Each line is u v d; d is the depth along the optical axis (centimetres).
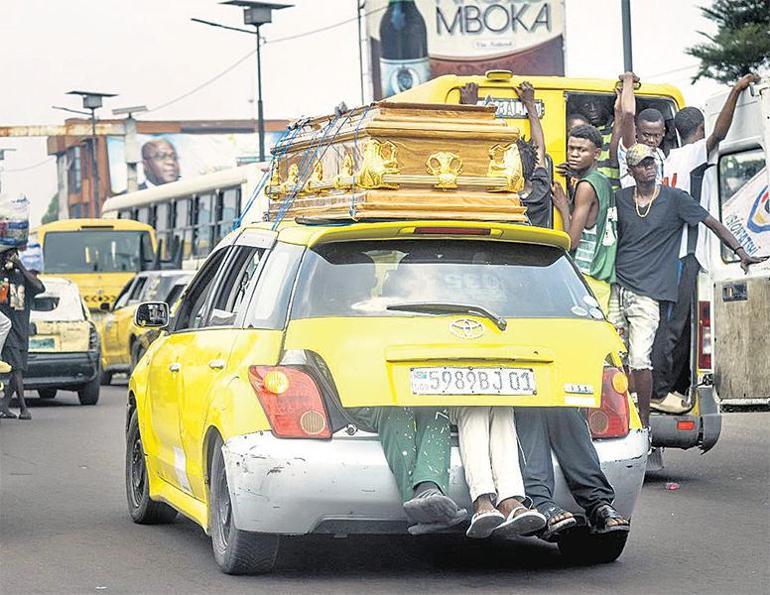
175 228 4144
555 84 1645
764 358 1493
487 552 1119
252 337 1003
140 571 1053
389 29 6781
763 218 1703
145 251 4378
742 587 984
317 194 1148
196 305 1191
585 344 986
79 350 2719
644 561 1082
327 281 991
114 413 2553
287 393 954
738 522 1270
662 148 1723
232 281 1116
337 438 948
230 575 1030
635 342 1498
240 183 3581
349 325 966
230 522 1014
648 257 1495
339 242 1009
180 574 1038
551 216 1502
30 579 1026
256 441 952
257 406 962
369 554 1110
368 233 1005
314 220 1084
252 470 952
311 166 1162
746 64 4609
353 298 985
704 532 1216
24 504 1404
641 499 1416
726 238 1502
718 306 1545
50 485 1545
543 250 1041
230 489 976
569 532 1055
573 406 961
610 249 1505
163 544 1172
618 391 1011
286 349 970
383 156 1045
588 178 1493
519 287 1010
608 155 1675
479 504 942
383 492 945
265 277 1041
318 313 979
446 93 1600
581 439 985
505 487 952
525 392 952
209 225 3812
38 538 1205
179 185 4106
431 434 948
